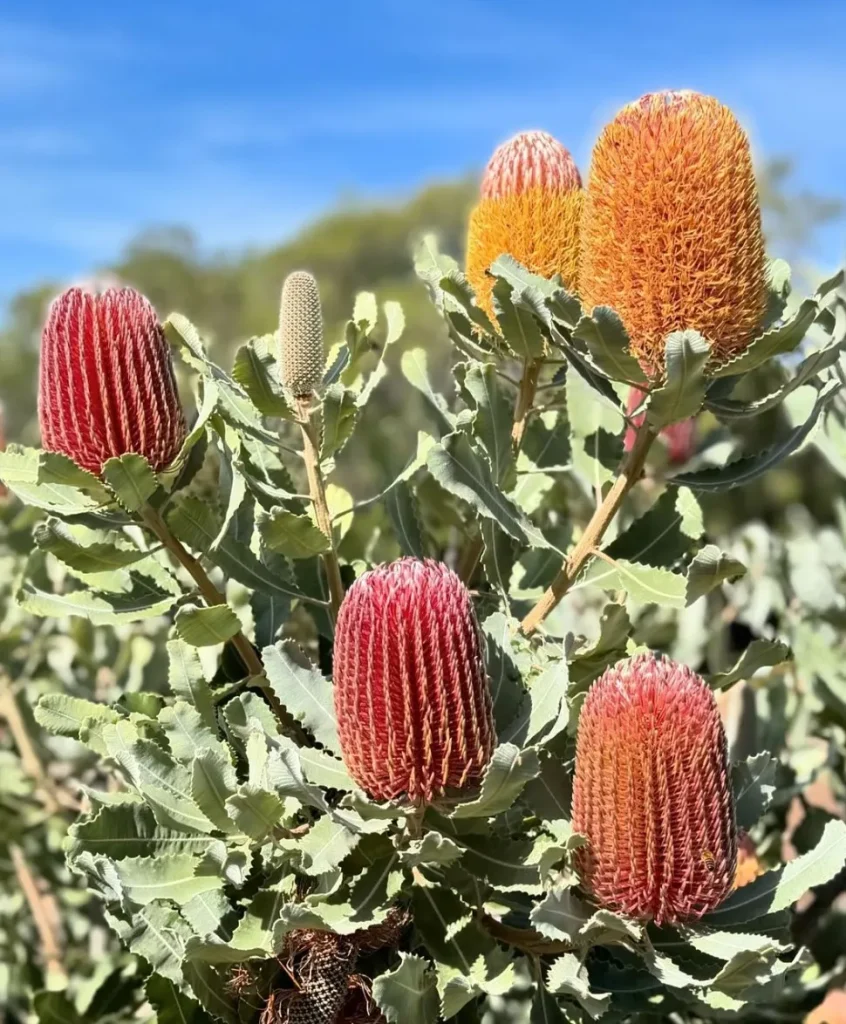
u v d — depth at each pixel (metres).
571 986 0.54
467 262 0.73
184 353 0.68
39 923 1.07
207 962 0.59
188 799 0.61
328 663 0.75
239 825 0.56
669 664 0.57
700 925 0.58
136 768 0.61
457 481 0.62
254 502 0.72
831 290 0.62
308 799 0.55
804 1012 0.86
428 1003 0.56
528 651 0.66
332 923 0.55
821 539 1.16
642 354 0.61
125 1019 0.92
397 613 0.54
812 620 1.05
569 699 0.63
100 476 0.62
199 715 0.63
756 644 0.64
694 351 0.58
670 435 1.07
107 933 1.16
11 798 1.04
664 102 0.60
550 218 0.70
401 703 0.55
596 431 0.75
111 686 1.02
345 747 0.56
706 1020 0.81
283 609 0.73
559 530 0.80
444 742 0.55
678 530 0.69
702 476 0.68
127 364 0.62
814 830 0.93
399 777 0.55
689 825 0.56
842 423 0.96
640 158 0.60
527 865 0.57
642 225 0.60
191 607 0.61
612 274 0.61
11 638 1.05
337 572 0.66
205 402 0.65
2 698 1.06
